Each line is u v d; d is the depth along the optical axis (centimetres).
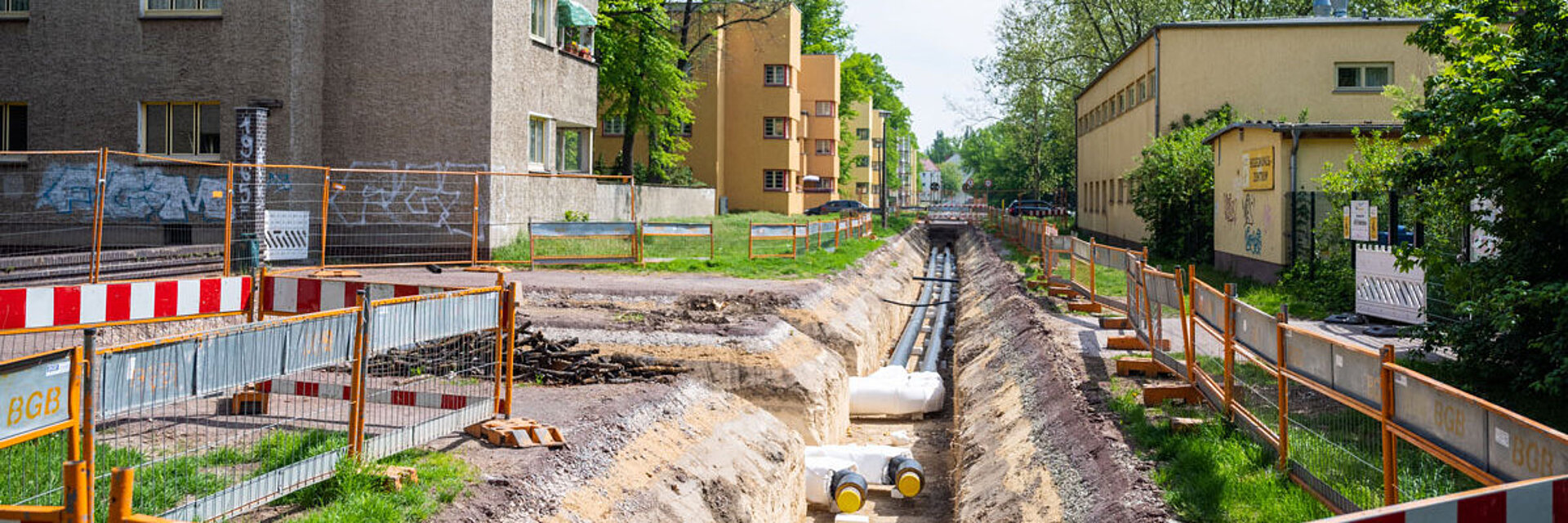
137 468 734
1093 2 5128
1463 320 1171
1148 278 1309
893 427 1806
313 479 752
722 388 1497
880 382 1878
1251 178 2348
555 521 822
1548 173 920
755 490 1144
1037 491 1009
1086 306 1883
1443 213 1405
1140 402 1131
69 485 434
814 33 7225
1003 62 5431
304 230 2233
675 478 1033
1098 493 896
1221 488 814
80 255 1532
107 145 2384
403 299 844
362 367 797
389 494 758
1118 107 4034
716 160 5559
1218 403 1012
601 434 1015
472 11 2445
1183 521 774
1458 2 1148
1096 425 1054
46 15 2392
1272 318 850
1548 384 936
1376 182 1825
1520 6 1070
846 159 8738
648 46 4084
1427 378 608
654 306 1900
